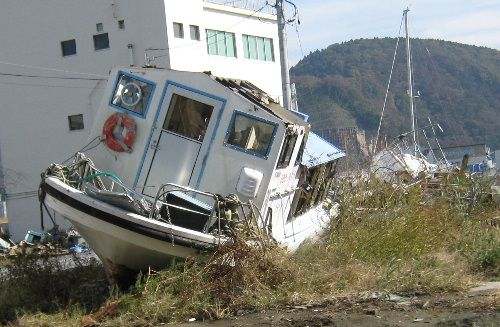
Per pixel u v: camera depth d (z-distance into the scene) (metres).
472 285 10.61
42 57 38.44
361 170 16.72
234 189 11.69
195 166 11.83
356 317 8.86
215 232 10.69
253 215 11.11
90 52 37.56
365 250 12.39
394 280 10.80
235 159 11.71
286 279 10.52
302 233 15.10
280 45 27.62
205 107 11.89
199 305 9.57
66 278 11.38
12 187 38.72
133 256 10.29
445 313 8.84
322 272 11.04
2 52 39.03
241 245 10.27
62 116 38.03
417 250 12.77
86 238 10.56
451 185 18.56
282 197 13.05
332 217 14.73
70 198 10.09
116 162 12.12
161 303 9.48
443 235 14.23
